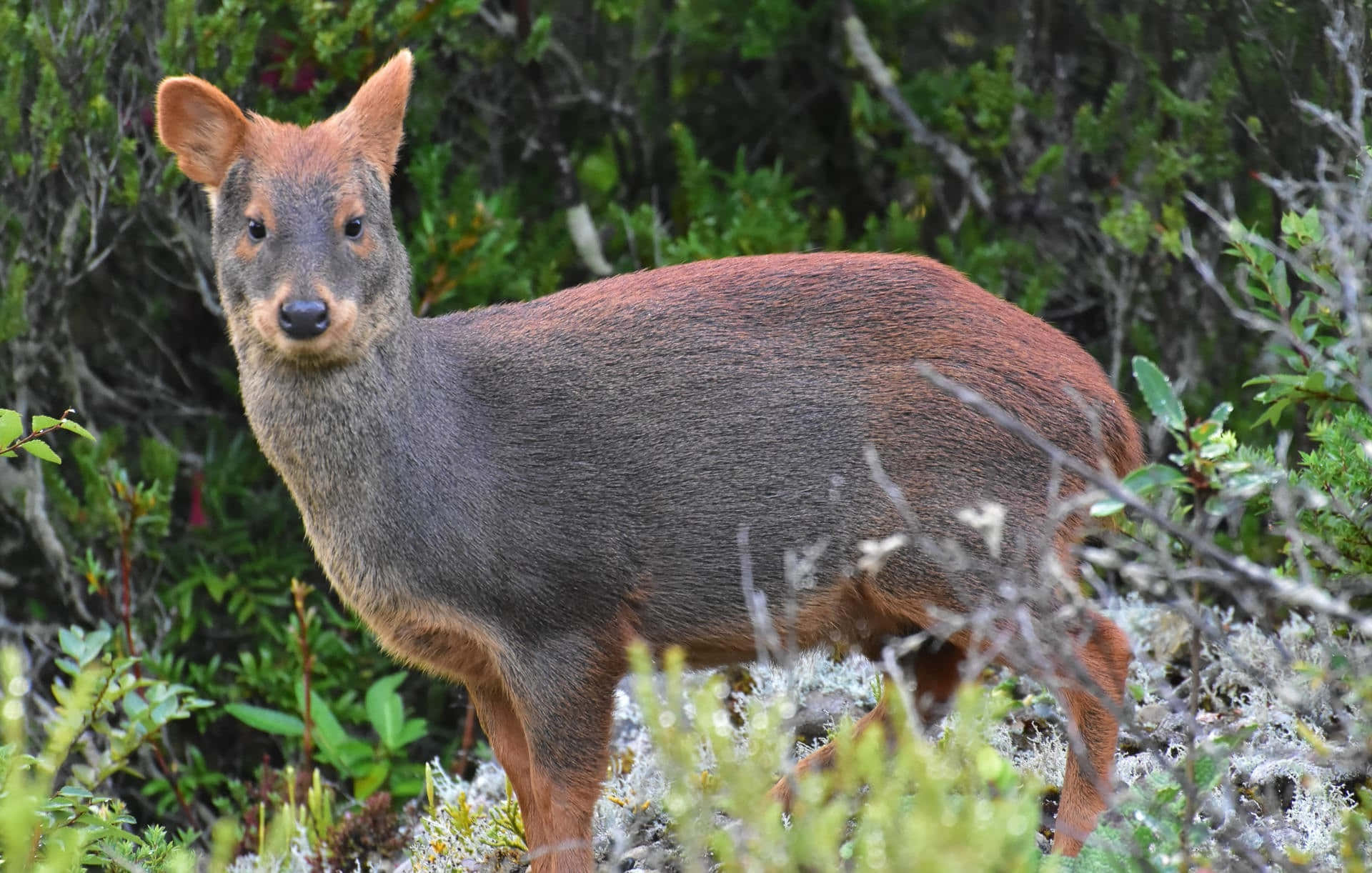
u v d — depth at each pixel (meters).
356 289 7.62
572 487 7.72
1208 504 6.01
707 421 7.75
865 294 7.89
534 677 7.76
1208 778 6.26
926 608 7.21
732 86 14.42
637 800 8.80
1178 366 11.82
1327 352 7.77
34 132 11.44
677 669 5.31
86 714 8.05
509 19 12.91
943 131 13.20
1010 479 7.58
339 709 11.92
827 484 7.68
